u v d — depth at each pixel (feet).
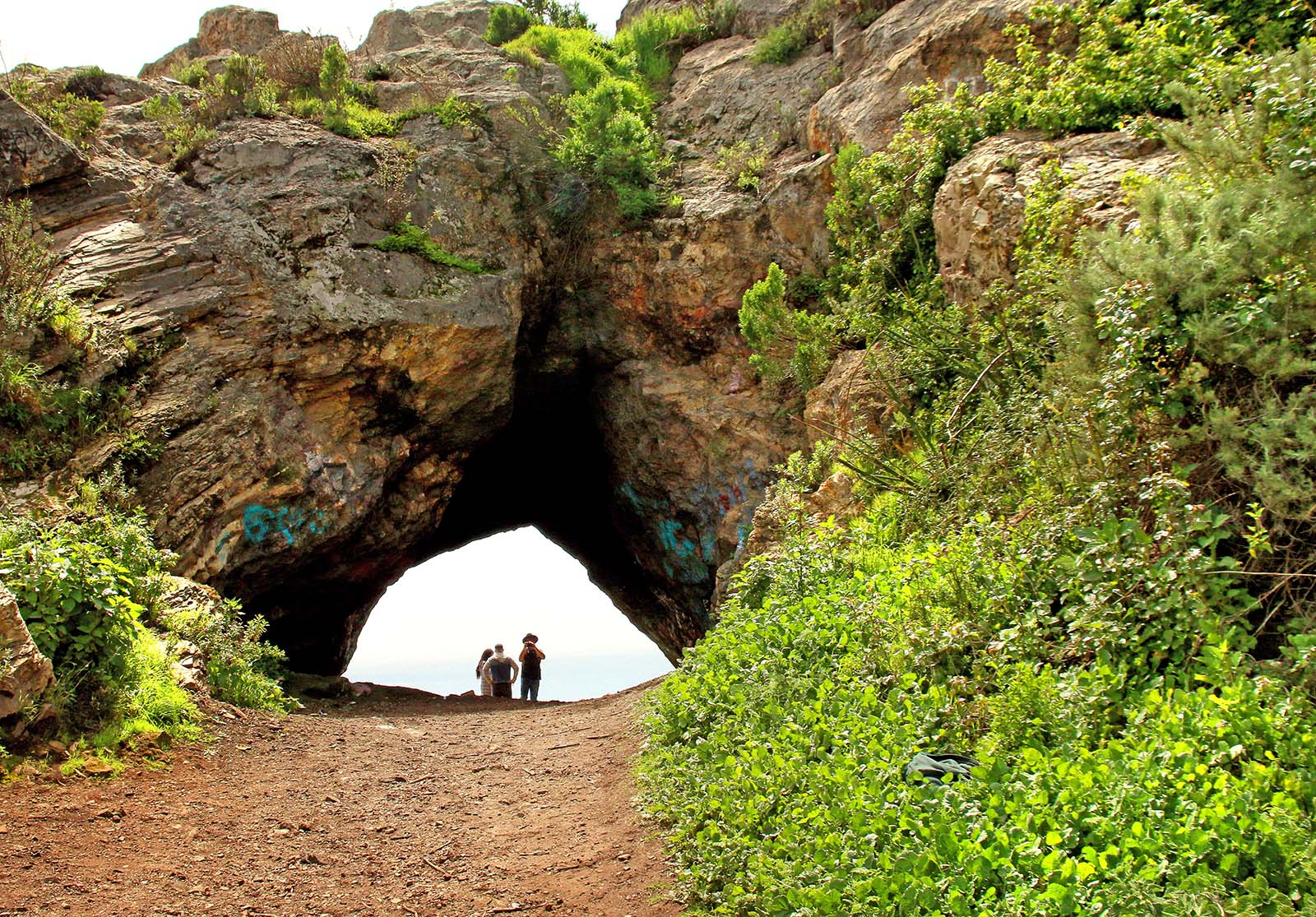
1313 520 14.94
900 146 42.01
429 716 37.81
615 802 21.15
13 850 16.57
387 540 51.72
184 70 63.57
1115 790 12.30
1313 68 17.65
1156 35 32.81
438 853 18.90
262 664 37.22
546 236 57.82
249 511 43.78
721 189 57.26
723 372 55.42
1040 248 27.14
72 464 40.60
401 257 51.29
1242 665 14.37
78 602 23.25
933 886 11.88
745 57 65.77
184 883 16.53
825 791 15.34
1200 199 17.44
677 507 55.57
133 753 21.77
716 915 14.52
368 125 56.75
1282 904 9.96
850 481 35.99
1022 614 17.72
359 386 49.11
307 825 19.99
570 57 66.74
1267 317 15.67
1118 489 17.61
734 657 23.56
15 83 54.03
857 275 44.24
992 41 44.55
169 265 46.80
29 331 42.04
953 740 16.10
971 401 29.30
